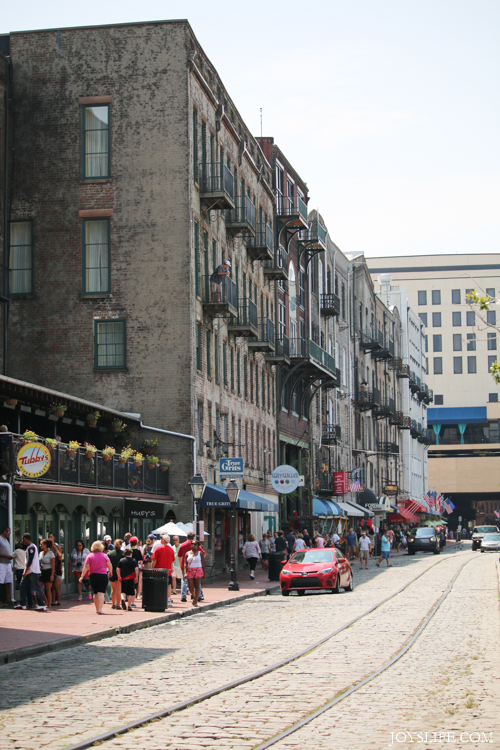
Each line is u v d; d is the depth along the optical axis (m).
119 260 38.31
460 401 146.50
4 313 37.47
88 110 38.97
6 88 38.72
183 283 37.88
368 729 9.83
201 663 15.31
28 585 24.14
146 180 38.41
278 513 55.06
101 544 23.91
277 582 38.62
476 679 13.19
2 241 37.97
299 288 61.72
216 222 42.91
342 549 56.81
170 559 26.23
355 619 22.89
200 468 39.03
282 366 55.94
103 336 38.19
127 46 38.94
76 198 38.69
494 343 146.75
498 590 32.28
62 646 17.73
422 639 18.45
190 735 9.62
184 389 37.53
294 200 61.88
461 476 132.50
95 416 32.75
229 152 45.91
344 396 74.88
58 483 28.25
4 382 26.17
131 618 22.45
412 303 149.88
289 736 9.52
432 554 70.62
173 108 38.50
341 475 65.19
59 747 9.12
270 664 15.04
